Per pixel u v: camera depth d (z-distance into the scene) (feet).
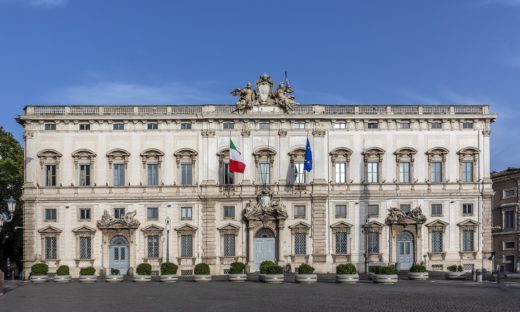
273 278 274.77
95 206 347.15
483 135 356.79
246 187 349.20
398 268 346.33
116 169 350.02
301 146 352.90
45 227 343.87
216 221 348.38
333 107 355.77
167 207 348.38
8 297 211.41
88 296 213.25
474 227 352.49
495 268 409.28
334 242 348.79
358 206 350.64
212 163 351.25
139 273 298.97
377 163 354.33
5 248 405.18
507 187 404.36
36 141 348.79
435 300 189.88
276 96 356.18
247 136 352.28
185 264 345.31
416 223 347.77
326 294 212.84
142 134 350.84
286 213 345.10
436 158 355.15
